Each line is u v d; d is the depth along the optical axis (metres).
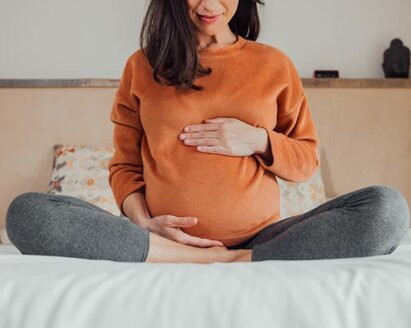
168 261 1.32
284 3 3.14
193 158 1.44
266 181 1.50
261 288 0.85
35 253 1.26
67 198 1.35
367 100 3.06
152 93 1.51
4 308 0.83
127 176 1.58
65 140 3.00
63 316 0.80
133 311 0.81
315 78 3.06
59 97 3.00
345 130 3.05
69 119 3.00
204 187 1.44
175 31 1.48
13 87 3.00
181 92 1.48
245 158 1.46
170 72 1.47
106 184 2.71
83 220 1.26
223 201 1.43
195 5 1.47
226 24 1.54
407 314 0.81
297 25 3.15
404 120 3.06
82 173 2.75
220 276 0.88
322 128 3.04
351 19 3.17
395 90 3.06
